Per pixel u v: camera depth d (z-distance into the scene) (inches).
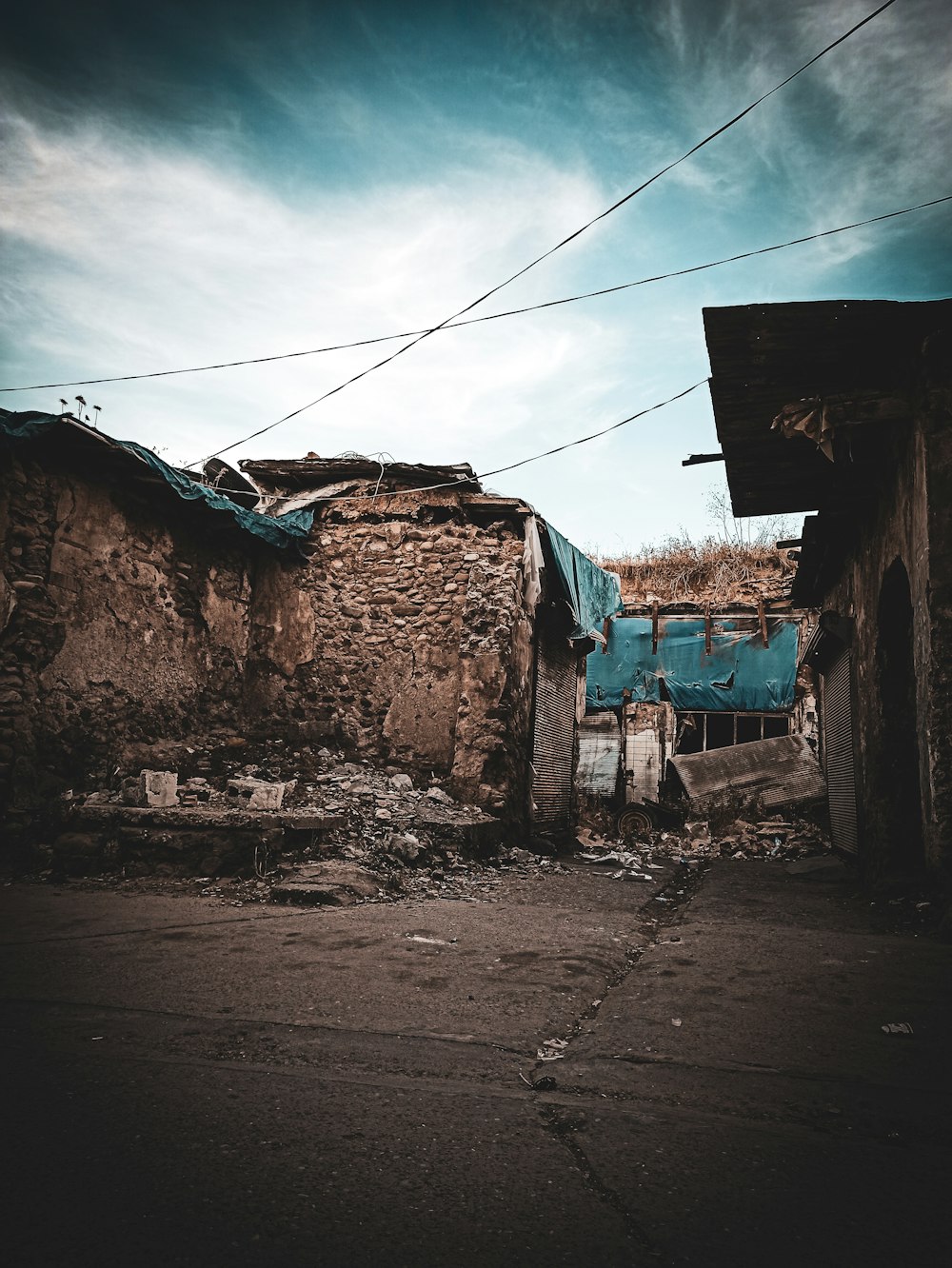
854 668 328.8
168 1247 57.9
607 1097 88.4
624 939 182.7
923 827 225.9
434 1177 69.7
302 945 159.5
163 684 324.2
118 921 177.6
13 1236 58.4
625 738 680.4
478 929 183.8
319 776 339.6
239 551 369.7
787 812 565.0
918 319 203.6
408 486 387.2
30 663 270.4
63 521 282.8
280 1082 90.0
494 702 347.9
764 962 155.3
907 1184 70.1
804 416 228.7
